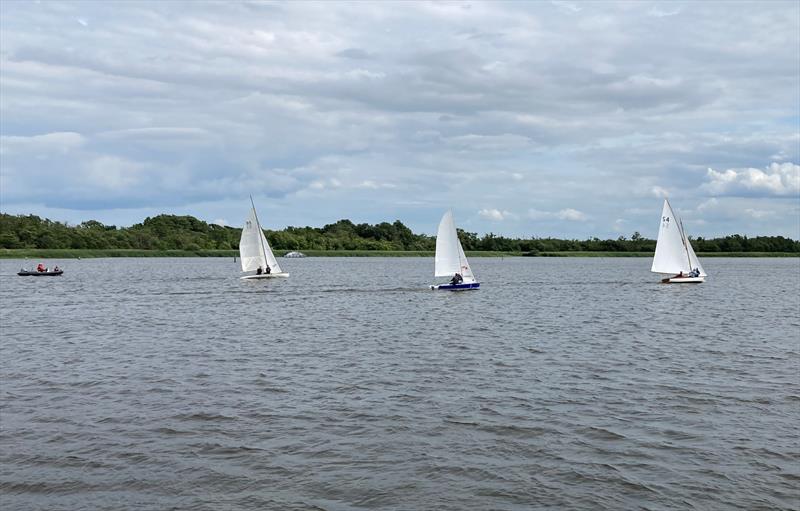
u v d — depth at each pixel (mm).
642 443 20391
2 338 41438
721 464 18719
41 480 17766
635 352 36000
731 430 21609
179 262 187125
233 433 21344
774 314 55469
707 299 70750
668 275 124938
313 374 30016
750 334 43094
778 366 31906
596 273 134875
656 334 43094
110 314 55469
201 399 25438
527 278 114688
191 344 38781
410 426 22047
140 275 118812
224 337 41656
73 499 16719
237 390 26875
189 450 19859
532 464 18812
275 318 52281
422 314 55156
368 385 27781
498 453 19625
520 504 16438
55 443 20453
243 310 58531
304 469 18453
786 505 16297
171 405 24578
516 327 46656
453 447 20109
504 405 24562
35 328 46500
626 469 18422
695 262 95062
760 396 25859
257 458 19234
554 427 21938
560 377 29375
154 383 28156
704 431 21516
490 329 45562
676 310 58844
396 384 27969
